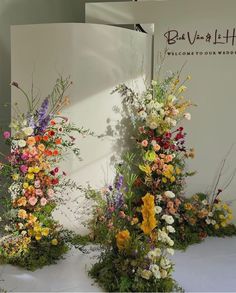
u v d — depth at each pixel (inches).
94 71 149.2
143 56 164.6
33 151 122.0
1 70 171.8
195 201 162.7
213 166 169.5
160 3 167.5
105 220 134.3
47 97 138.3
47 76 148.2
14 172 126.1
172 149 155.8
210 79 166.4
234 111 165.6
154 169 150.9
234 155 167.2
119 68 154.6
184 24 166.2
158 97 157.0
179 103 168.7
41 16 191.2
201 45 165.9
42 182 127.0
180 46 167.5
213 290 112.0
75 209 149.6
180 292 109.3
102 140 153.3
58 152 133.2
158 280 109.7
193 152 163.3
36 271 122.7
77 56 146.5
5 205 132.2
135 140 162.9
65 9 205.6
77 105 148.0
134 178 145.8
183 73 168.4
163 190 152.4
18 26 149.6
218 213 160.4
